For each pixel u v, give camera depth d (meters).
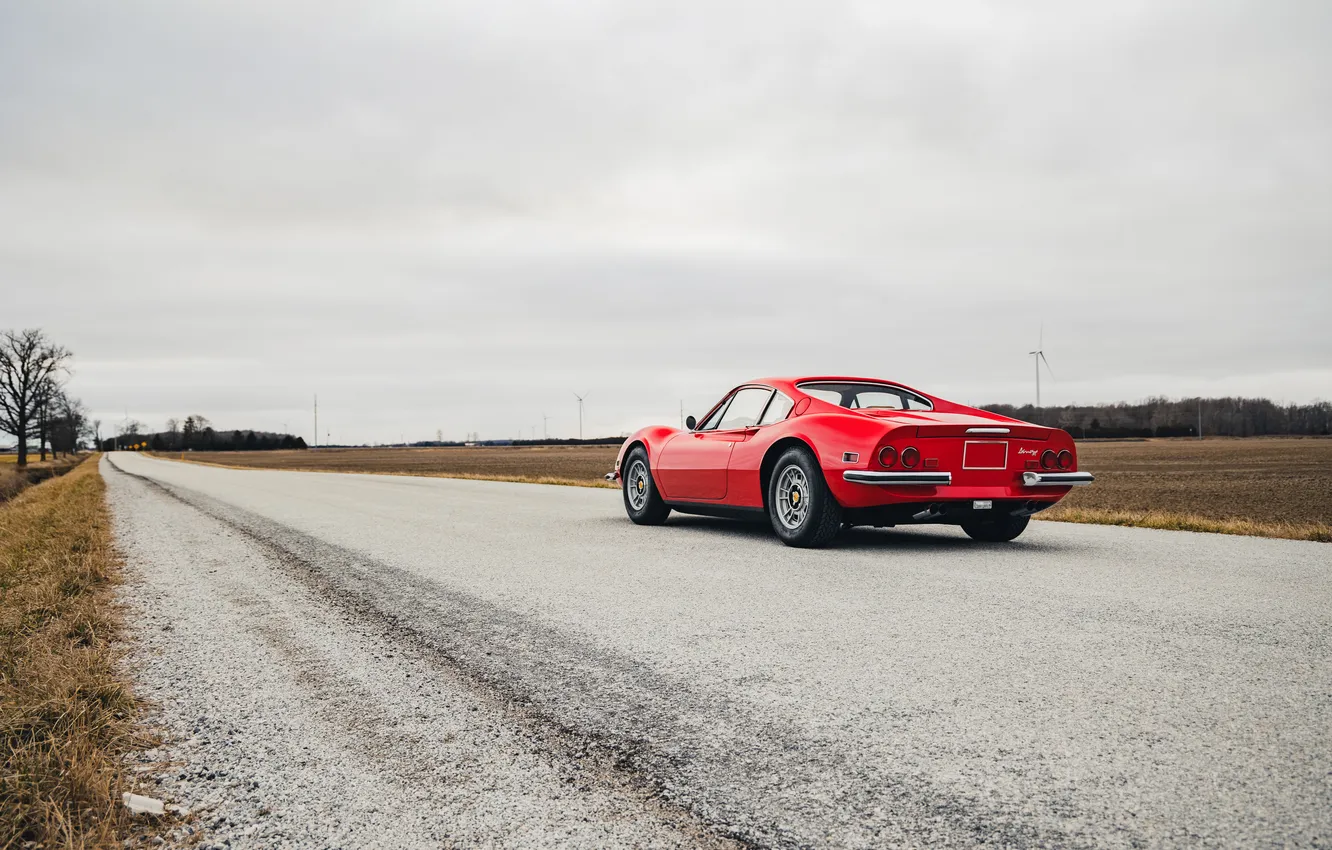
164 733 2.39
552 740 2.27
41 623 3.82
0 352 56.53
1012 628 3.36
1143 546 5.95
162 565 5.89
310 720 2.48
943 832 1.69
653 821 1.78
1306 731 2.17
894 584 4.38
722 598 4.10
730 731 2.29
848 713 2.40
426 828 1.78
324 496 14.46
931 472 5.38
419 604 4.18
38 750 2.07
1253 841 1.62
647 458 7.73
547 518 8.82
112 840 1.73
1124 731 2.20
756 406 6.60
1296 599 3.88
